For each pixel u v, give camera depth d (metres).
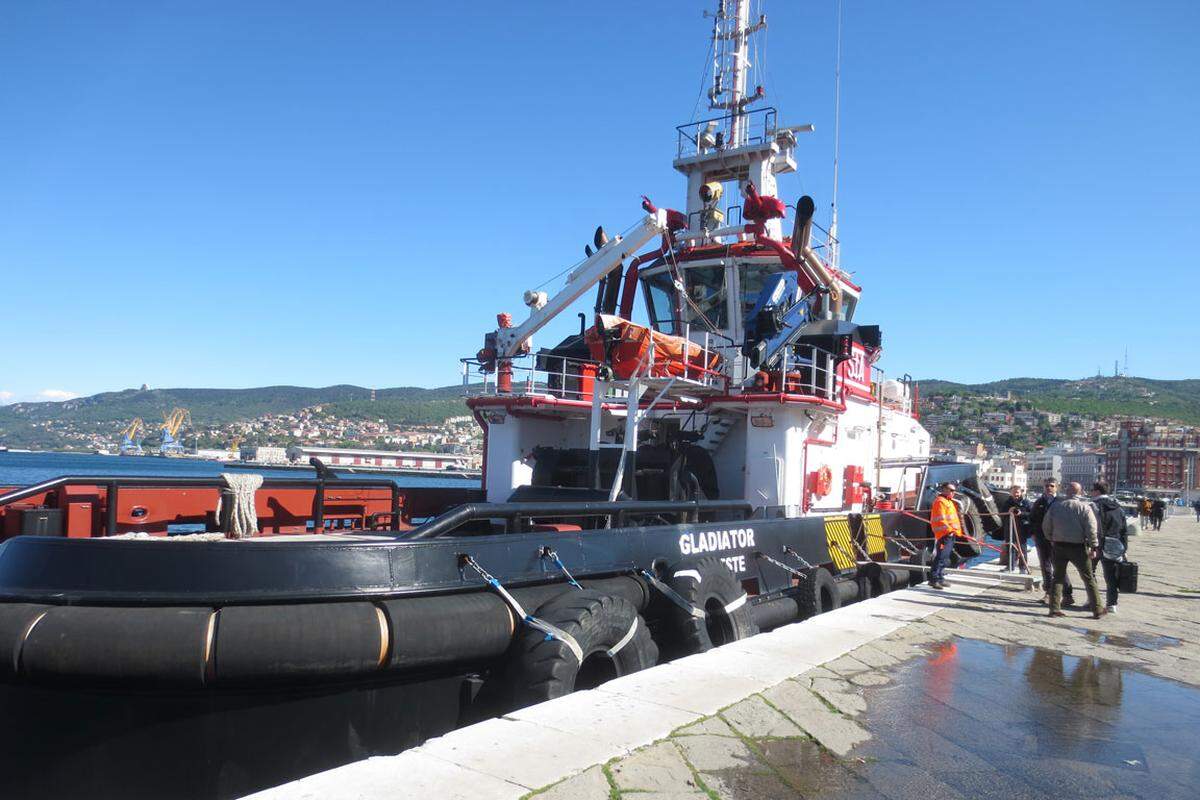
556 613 5.54
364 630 4.81
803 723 4.63
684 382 8.90
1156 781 4.13
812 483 10.38
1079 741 4.71
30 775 4.59
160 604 4.60
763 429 9.99
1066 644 7.50
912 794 3.77
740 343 11.84
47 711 4.59
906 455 15.05
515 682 5.26
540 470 9.91
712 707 4.75
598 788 3.50
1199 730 5.05
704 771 3.82
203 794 4.66
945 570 11.95
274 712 4.80
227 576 4.71
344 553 5.01
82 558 4.71
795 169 14.89
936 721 4.86
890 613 8.50
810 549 9.70
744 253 11.66
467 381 10.84
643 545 7.14
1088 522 9.02
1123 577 10.75
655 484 9.20
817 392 10.73
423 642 5.01
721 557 8.12
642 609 6.82
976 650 6.98
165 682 4.46
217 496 7.39
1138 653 7.27
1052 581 9.20
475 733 4.10
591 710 4.59
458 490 10.38
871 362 12.77
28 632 4.41
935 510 10.84
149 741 4.61
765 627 8.49
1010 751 4.46
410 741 5.19
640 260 12.55
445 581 5.39
